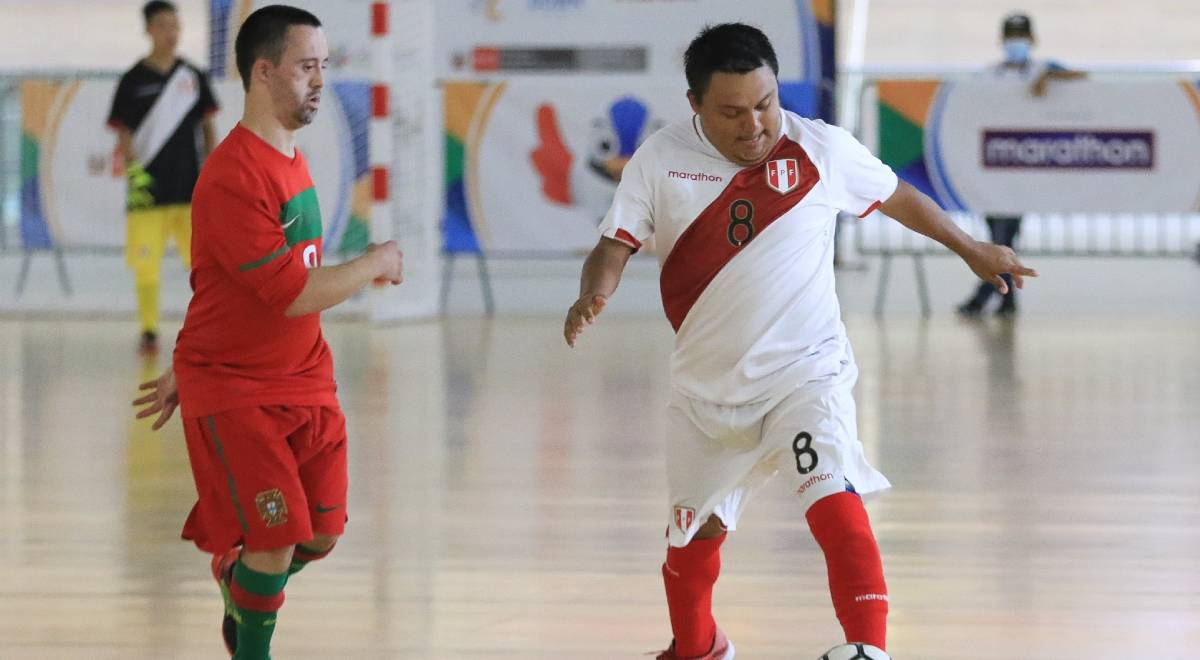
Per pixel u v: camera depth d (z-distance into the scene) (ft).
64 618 32.58
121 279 112.27
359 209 88.79
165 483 46.65
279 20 25.18
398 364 71.46
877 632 23.76
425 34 88.38
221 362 25.62
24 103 91.25
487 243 90.58
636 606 33.24
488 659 29.66
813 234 26.78
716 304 26.55
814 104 93.97
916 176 89.04
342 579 35.53
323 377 26.37
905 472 46.85
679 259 26.81
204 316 25.68
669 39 95.50
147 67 76.43
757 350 26.32
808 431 25.58
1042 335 80.53
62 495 44.93
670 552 28.66
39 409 60.08
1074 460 48.49
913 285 105.91
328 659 29.66
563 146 89.45
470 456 49.93
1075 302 96.22
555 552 37.88
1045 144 88.17
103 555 37.96
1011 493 43.96
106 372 69.97
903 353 73.72
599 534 39.65
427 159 89.35
